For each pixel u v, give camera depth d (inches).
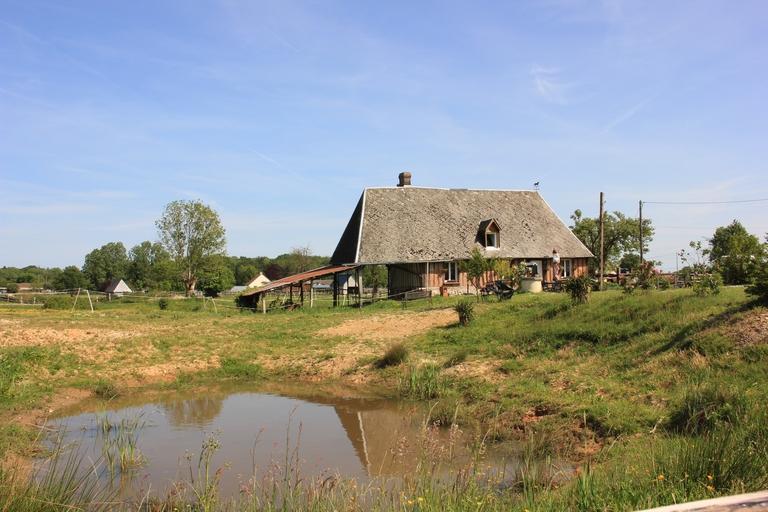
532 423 494.3
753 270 622.2
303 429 539.8
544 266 1689.2
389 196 1688.0
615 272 1699.1
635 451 358.3
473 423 524.4
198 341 997.2
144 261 5068.9
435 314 1095.0
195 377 820.0
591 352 666.8
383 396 679.7
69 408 639.8
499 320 924.0
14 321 1163.9
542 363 665.6
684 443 314.2
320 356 889.5
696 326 607.5
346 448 470.0
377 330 1031.6
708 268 909.8
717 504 138.3
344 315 1230.3
